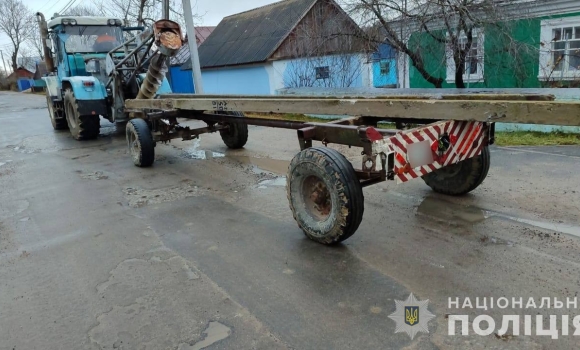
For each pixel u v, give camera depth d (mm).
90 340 2500
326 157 3264
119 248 3709
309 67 11594
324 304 2709
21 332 2609
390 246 3438
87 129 8844
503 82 9617
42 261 3545
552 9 9227
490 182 4801
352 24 9883
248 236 3812
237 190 5195
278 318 2598
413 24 9094
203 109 5305
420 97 3592
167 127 6371
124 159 7191
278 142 7895
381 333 2404
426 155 3279
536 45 9516
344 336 2400
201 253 3527
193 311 2719
